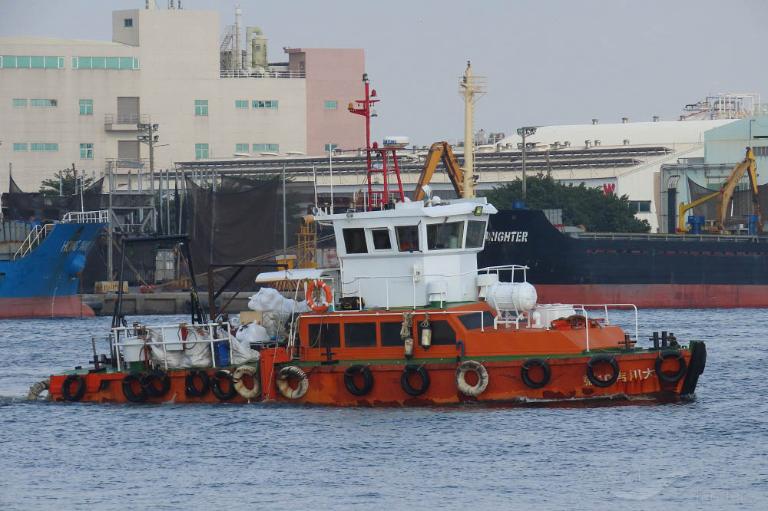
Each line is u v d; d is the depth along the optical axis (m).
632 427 147.00
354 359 157.12
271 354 161.25
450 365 152.88
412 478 129.00
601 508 119.00
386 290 160.12
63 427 157.12
